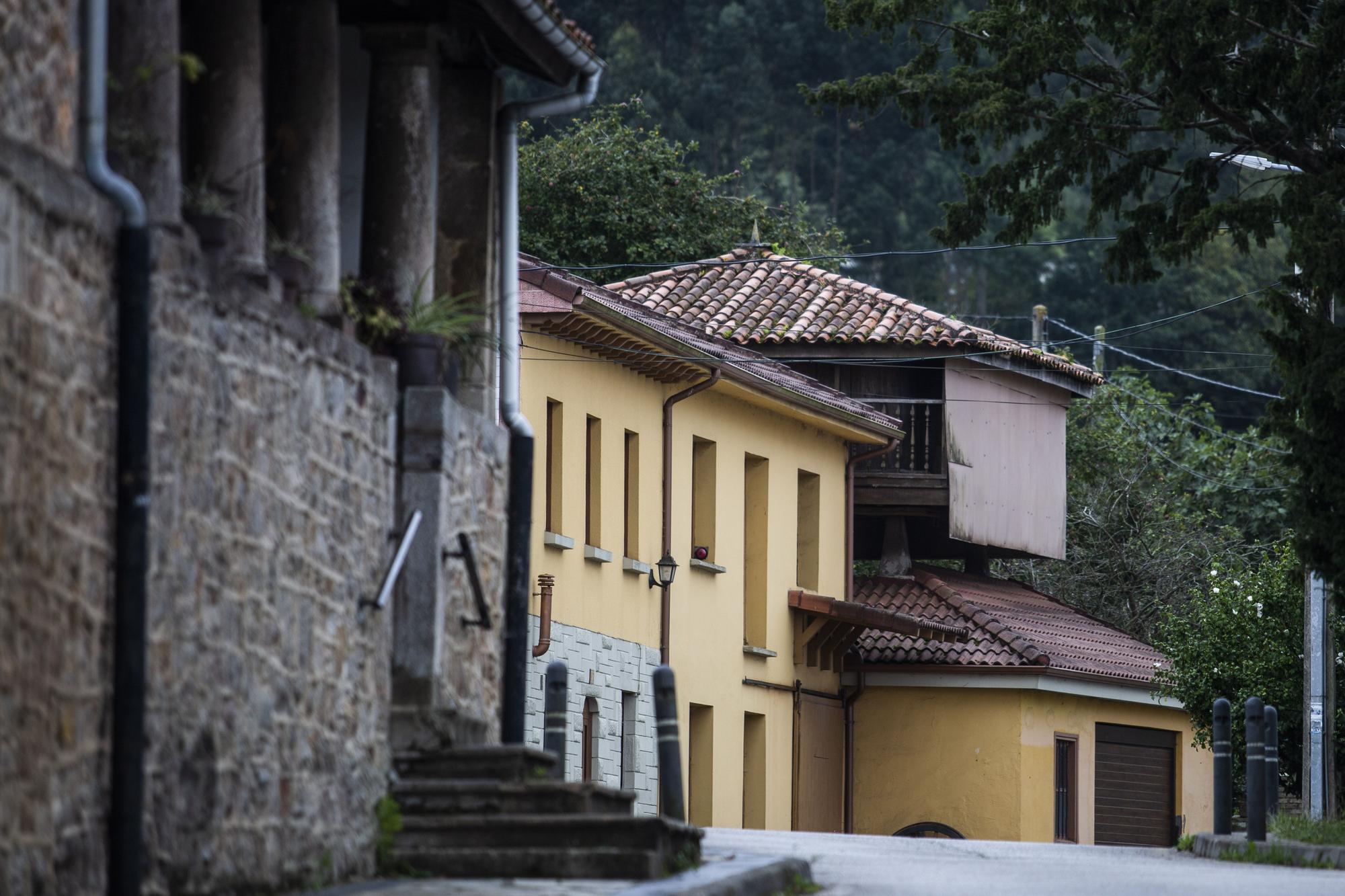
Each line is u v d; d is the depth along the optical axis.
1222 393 76.81
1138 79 27.81
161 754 11.30
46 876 9.91
